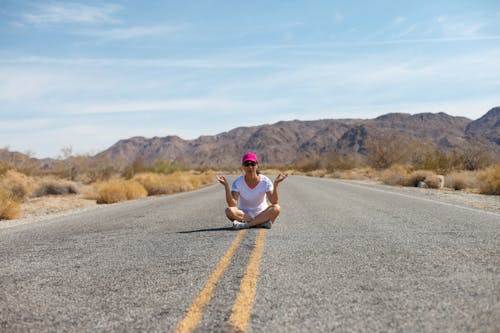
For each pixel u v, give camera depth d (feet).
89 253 20.85
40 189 82.84
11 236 29.07
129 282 15.02
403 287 13.32
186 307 12.06
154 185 86.69
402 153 145.38
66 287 14.74
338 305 11.82
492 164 104.12
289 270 15.83
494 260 16.38
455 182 70.95
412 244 20.12
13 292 14.37
